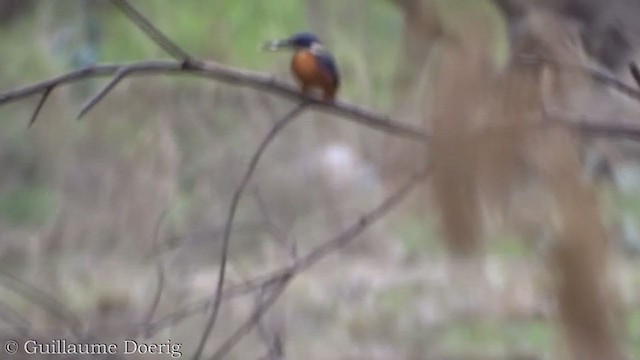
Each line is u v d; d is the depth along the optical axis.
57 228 16.14
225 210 15.00
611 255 5.54
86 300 12.62
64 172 17.11
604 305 5.43
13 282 9.62
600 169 6.15
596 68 6.29
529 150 5.54
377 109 13.46
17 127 18.12
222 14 17.20
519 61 5.70
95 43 18.23
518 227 5.52
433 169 5.53
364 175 15.31
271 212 15.25
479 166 5.48
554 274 5.47
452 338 12.32
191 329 10.33
